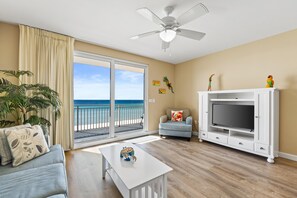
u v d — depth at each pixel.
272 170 2.15
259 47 2.94
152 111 4.38
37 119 2.15
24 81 2.40
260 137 2.56
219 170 2.15
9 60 2.37
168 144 3.37
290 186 1.76
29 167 1.42
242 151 2.94
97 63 3.82
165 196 1.41
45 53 2.61
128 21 2.32
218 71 3.67
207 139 3.44
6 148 1.51
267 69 2.83
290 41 2.55
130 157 1.60
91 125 4.61
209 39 2.94
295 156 2.47
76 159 2.52
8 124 2.16
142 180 1.23
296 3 1.82
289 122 2.56
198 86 4.16
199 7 1.57
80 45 3.09
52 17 2.21
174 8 1.96
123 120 5.24
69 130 2.89
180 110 4.29
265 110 2.53
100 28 2.55
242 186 1.76
